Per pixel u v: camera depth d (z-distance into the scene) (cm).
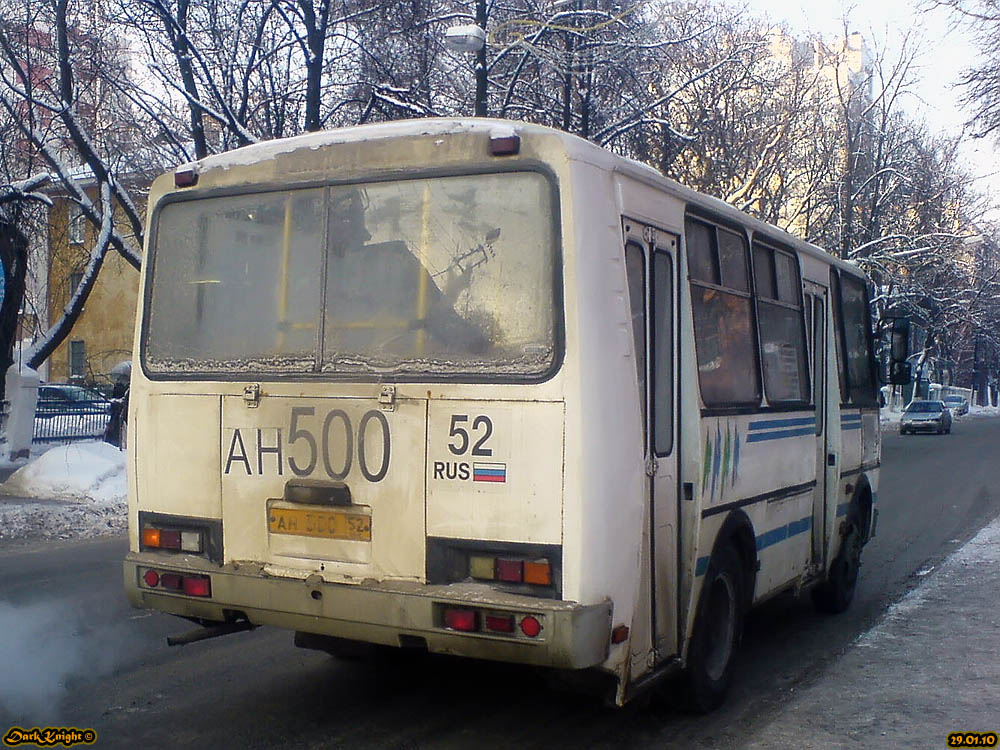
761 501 661
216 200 550
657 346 525
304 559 498
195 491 530
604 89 2178
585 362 453
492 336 470
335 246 514
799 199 3281
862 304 955
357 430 488
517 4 2084
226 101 1906
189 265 553
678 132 2233
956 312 4078
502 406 460
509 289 470
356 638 486
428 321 486
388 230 502
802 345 761
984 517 1517
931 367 6325
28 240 1944
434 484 470
